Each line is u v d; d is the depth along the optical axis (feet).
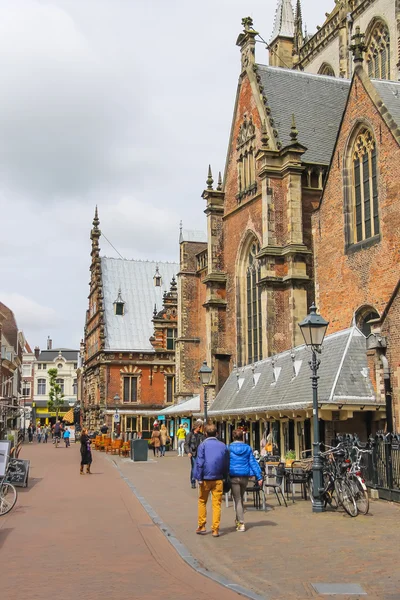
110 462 151.33
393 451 69.26
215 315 172.55
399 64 163.94
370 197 114.83
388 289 108.37
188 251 231.30
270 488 86.84
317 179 146.30
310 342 69.97
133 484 96.73
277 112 157.69
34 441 320.91
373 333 94.43
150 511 67.56
